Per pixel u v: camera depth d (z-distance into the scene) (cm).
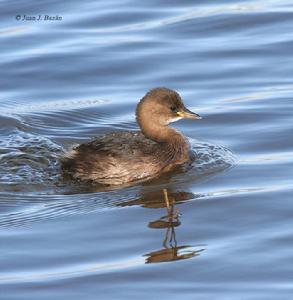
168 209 1447
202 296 1204
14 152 1652
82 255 1318
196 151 1670
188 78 1992
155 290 1223
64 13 2291
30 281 1252
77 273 1269
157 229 1383
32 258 1312
